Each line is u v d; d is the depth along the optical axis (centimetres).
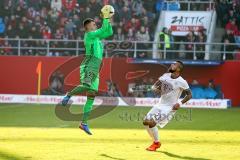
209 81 5731
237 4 6347
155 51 5862
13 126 3722
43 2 6481
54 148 2753
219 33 6388
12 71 5903
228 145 2964
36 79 5859
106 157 2508
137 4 6412
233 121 4250
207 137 3291
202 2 6388
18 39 5869
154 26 6456
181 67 2689
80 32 6356
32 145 2844
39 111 4781
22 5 6456
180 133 3469
